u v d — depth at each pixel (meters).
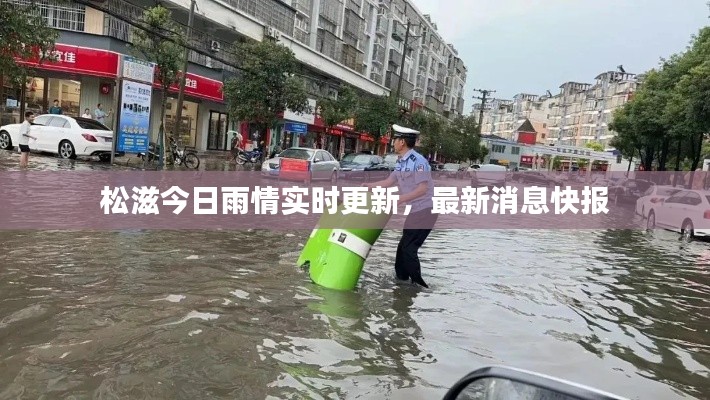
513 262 8.26
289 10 37.22
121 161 18.97
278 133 37.28
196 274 5.58
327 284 5.56
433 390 3.37
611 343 4.70
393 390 3.32
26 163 13.46
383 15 59.19
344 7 47.97
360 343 4.07
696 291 7.27
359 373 3.53
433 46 80.56
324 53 44.34
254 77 24.62
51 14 22.78
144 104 17.64
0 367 3.20
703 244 13.70
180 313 4.32
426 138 56.41
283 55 24.64
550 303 5.89
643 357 4.41
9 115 23.11
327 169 21.95
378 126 40.62
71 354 3.43
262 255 6.84
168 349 3.60
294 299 5.02
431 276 6.71
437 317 4.93
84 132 17.34
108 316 4.14
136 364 3.35
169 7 26.50
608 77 119.00
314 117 40.47
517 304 5.70
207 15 28.27
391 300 5.35
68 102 24.58
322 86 44.47
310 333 4.16
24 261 5.54
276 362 3.57
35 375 3.12
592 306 5.94
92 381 3.10
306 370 3.50
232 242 7.55
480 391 1.61
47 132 17.67
